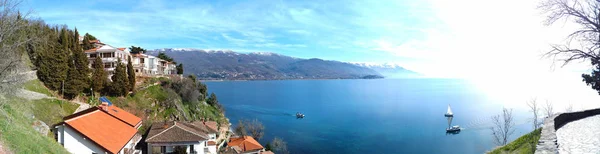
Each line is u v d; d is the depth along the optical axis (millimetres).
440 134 89250
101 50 68875
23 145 18969
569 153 16344
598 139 19141
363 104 174000
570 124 25438
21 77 28078
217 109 89500
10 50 25922
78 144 29469
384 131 94375
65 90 46938
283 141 79188
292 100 196250
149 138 38688
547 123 21734
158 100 61750
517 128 84938
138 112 55312
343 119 119125
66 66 48000
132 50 92812
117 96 55562
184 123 48250
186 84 74312
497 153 22500
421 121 112438
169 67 105438
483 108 140500
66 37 61531
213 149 45281
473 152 70125
